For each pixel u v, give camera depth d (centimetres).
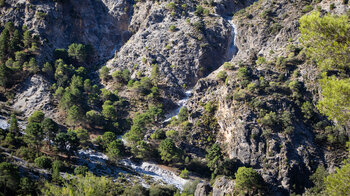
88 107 13162
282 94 11631
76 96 12875
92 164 9875
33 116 11331
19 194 6819
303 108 11069
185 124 12156
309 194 8588
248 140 10731
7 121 11344
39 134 9425
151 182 9681
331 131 10438
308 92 11562
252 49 14638
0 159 7900
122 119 13112
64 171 8675
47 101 13088
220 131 11931
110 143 10725
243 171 9062
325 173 9300
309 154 10069
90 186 6944
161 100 14088
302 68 12256
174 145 10831
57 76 14525
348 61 4988
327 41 5009
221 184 9150
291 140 10344
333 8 13875
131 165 10869
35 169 8269
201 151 11444
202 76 15400
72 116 12012
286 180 9512
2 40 14712
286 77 12319
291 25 14275
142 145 11000
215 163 10481
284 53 13312
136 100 14038
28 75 14075
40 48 15575
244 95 11738
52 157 9431
